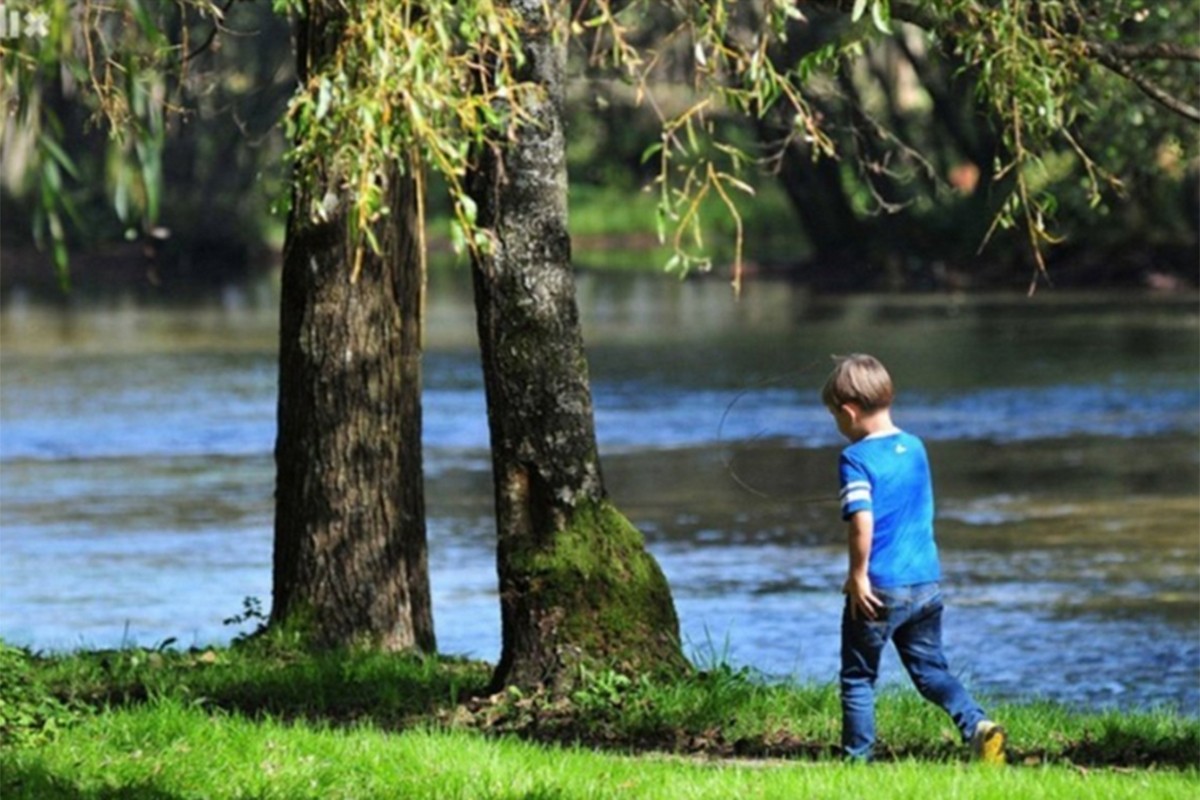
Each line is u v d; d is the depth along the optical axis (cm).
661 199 1138
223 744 1098
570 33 1230
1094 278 7425
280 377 1652
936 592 1078
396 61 944
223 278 9006
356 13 967
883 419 1084
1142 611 2195
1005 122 1238
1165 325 5644
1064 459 3319
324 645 1620
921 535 1076
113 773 1034
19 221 9331
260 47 6762
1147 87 1416
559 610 1340
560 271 1342
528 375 1339
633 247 10950
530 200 1327
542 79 1312
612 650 1341
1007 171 1281
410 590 1655
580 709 1296
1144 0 1675
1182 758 1205
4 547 2655
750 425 3778
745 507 2925
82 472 3338
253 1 1415
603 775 1034
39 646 1972
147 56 977
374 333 1634
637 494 3052
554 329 1342
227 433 3781
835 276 8188
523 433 1345
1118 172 2047
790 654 1961
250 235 9856
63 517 2898
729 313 6475
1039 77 1183
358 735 1133
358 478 1633
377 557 1636
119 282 8719
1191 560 2480
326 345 1630
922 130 8550
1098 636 2072
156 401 4278
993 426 3722
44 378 4747
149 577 2439
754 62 1090
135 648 1573
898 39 7388
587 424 1352
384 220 1627
